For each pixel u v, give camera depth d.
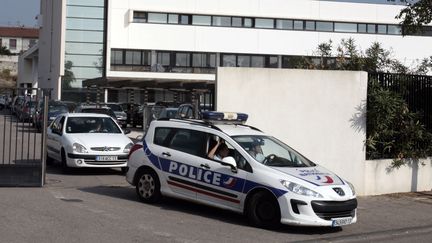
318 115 13.26
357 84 13.27
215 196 9.58
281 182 8.84
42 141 12.20
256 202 9.06
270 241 8.22
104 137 14.74
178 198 10.16
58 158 15.18
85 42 50.91
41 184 12.16
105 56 51.34
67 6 50.41
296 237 8.61
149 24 52.81
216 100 12.95
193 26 53.91
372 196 13.27
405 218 10.85
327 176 9.35
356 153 13.25
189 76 53.56
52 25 55.31
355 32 56.81
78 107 28.80
